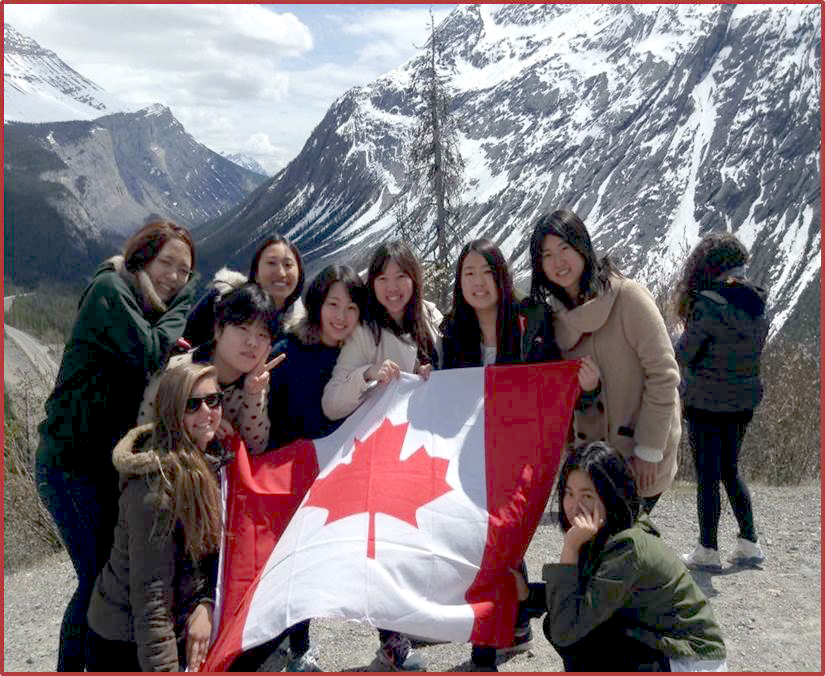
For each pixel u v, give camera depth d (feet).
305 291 14.21
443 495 13.07
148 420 12.39
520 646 14.56
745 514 18.85
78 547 12.39
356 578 11.87
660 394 13.29
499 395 13.92
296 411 14.25
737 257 17.74
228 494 12.80
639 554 11.03
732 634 15.35
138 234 12.65
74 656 12.37
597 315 13.37
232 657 11.35
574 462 11.50
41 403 26.50
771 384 31.14
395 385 14.26
